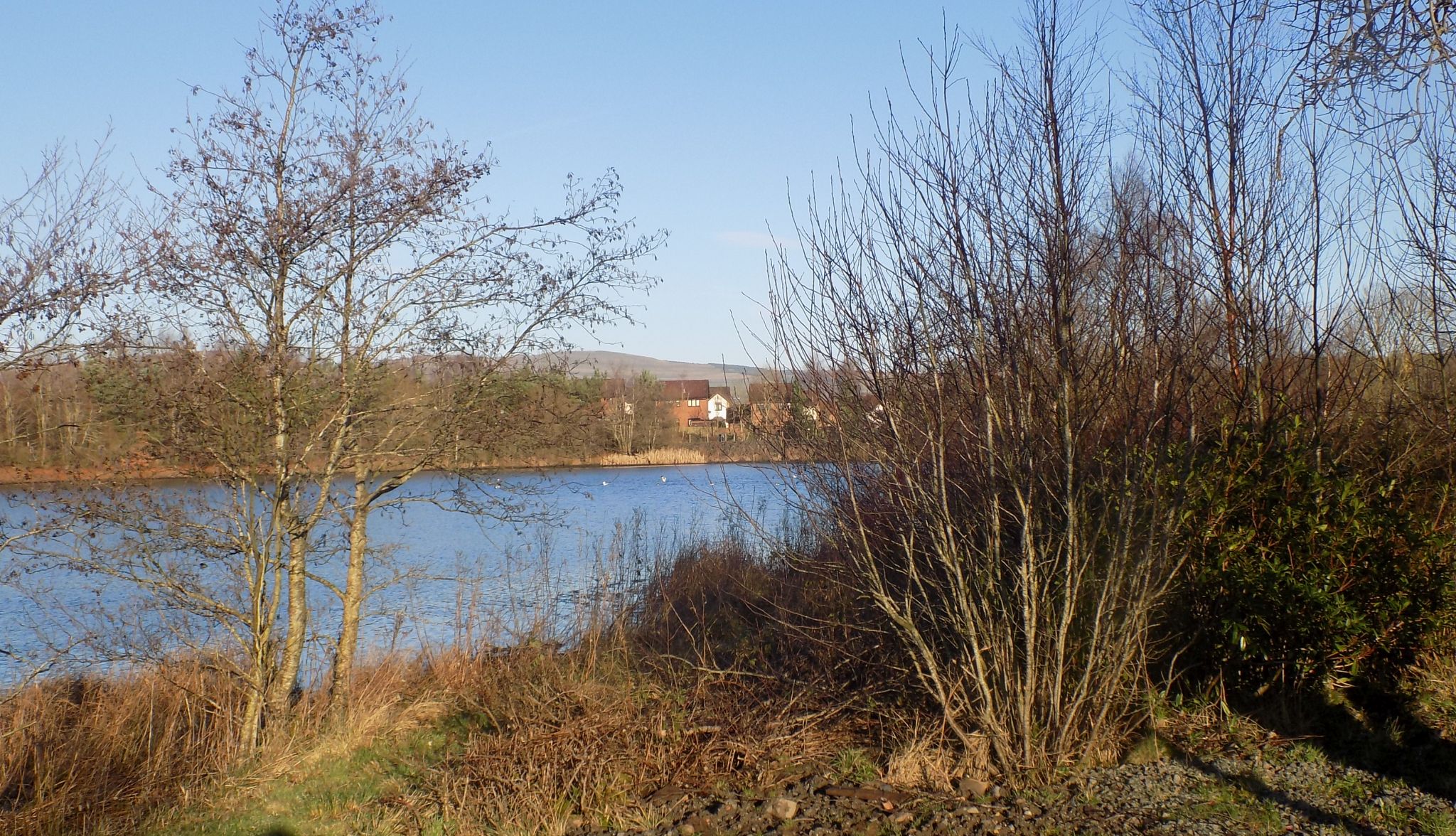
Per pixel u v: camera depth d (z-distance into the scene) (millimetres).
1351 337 9461
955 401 6316
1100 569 6301
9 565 8273
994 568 6137
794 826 5586
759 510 14375
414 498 8781
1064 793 5703
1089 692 6230
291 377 7723
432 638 10844
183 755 7367
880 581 6609
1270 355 8016
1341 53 5152
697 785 6316
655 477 26641
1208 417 7566
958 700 6418
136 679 8297
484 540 17531
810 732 6980
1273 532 6652
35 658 8578
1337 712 6629
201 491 7578
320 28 7492
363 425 8227
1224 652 6750
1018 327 6031
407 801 6367
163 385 7281
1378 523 6539
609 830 5750
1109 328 6145
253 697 7738
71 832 6379
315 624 10133
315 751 7582
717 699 7559
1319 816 5160
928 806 5688
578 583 13133
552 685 8102
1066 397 5898
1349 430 8531
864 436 6395
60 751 7129
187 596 7621
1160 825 5195
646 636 9875
